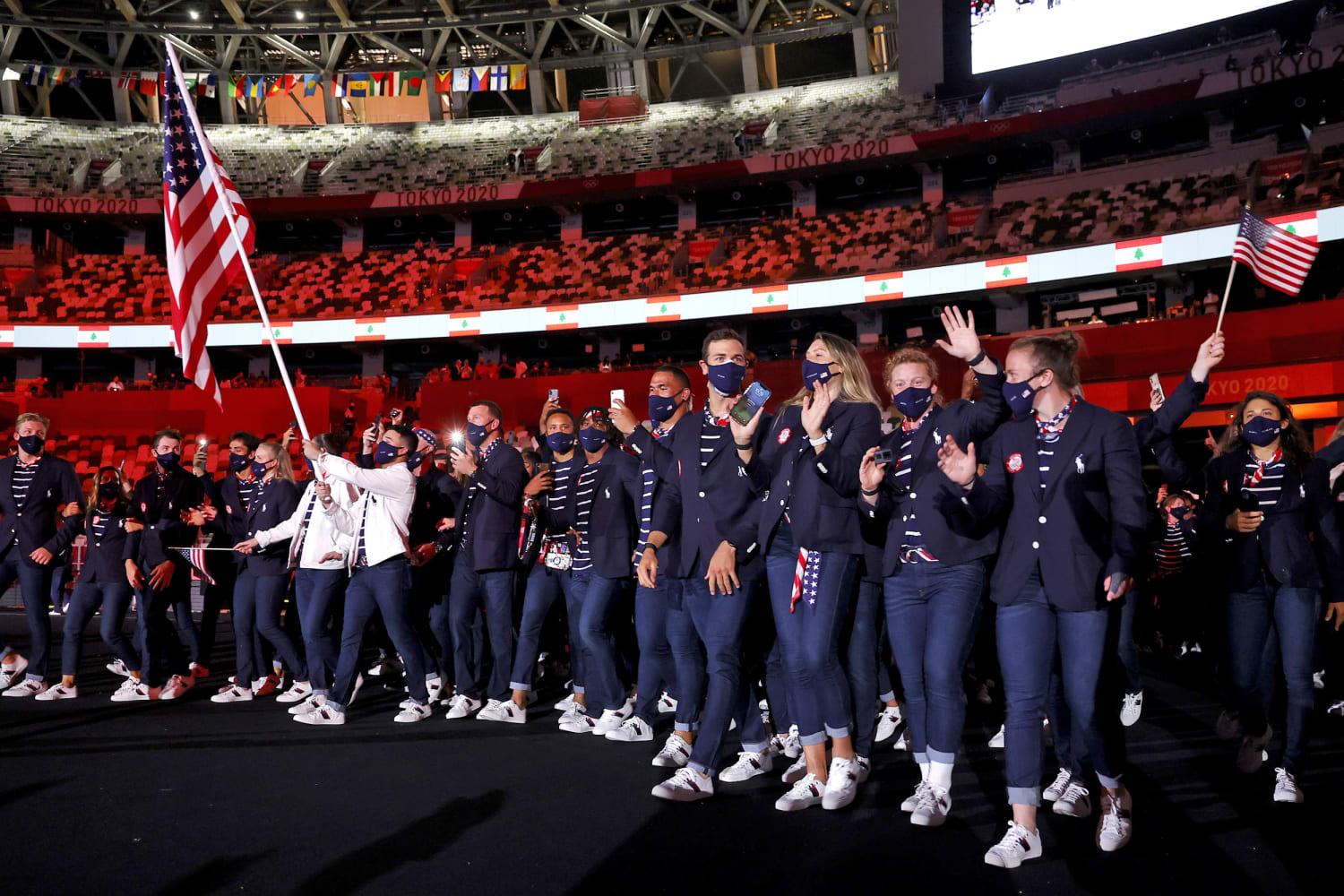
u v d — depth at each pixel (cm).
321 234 3259
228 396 2198
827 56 3120
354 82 2880
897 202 2891
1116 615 350
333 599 629
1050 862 340
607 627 568
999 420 375
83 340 2667
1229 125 2423
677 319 2442
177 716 622
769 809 405
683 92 3259
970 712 665
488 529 618
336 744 534
